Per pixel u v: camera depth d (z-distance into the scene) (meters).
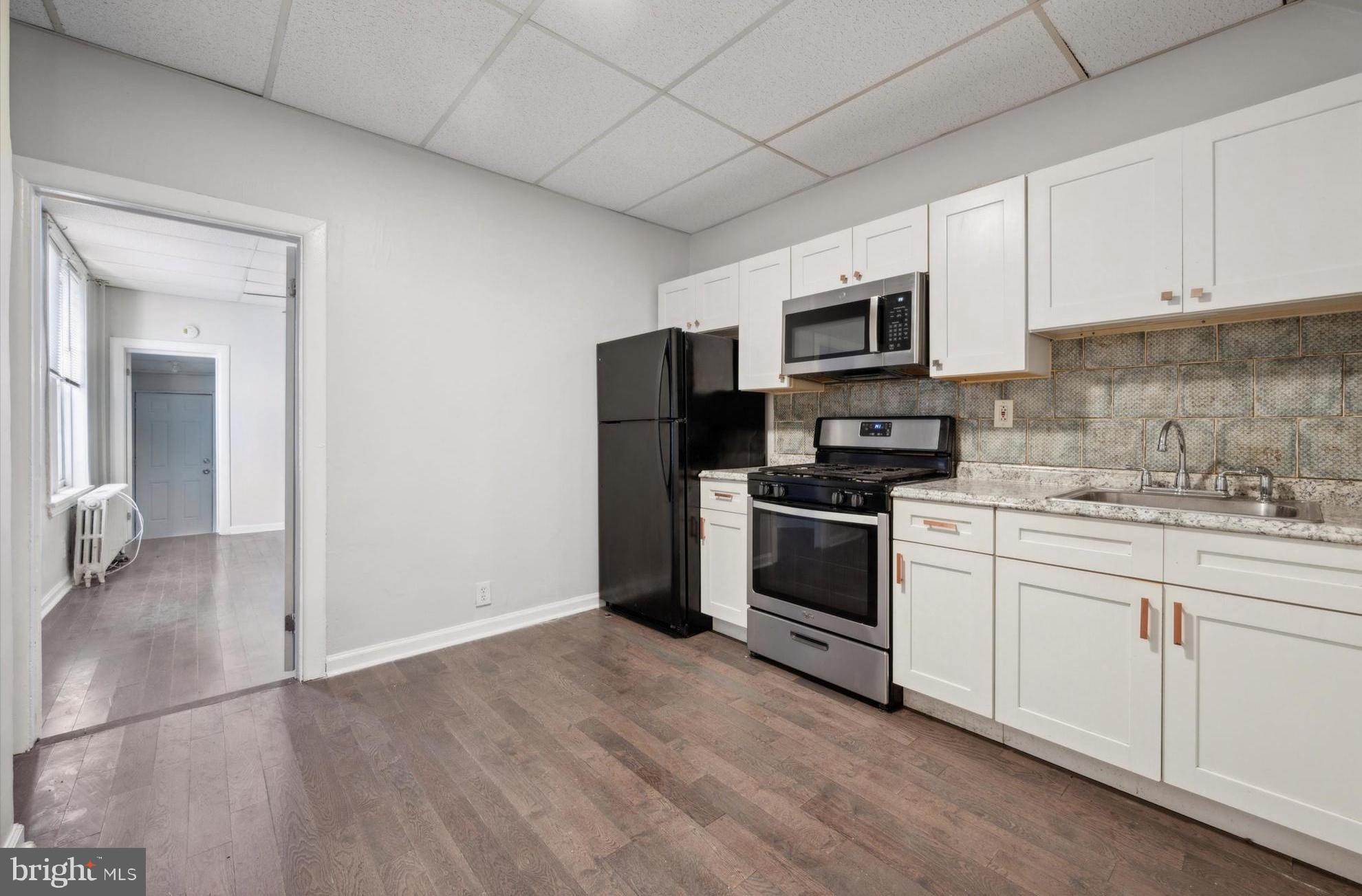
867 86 2.21
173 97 2.08
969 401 2.52
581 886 1.34
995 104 2.33
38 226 1.93
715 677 2.48
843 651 2.29
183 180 2.10
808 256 2.75
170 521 6.48
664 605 2.98
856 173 2.93
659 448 2.99
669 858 1.43
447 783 1.73
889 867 1.40
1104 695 1.65
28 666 1.89
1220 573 1.45
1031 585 1.79
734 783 1.73
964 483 2.30
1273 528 1.36
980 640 1.91
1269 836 1.45
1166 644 1.54
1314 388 1.73
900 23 1.85
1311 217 1.50
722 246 3.66
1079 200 1.91
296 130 2.35
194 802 1.64
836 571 2.32
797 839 1.50
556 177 2.97
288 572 2.49
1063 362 2.24
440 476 2.77
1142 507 1.63
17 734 1.86
